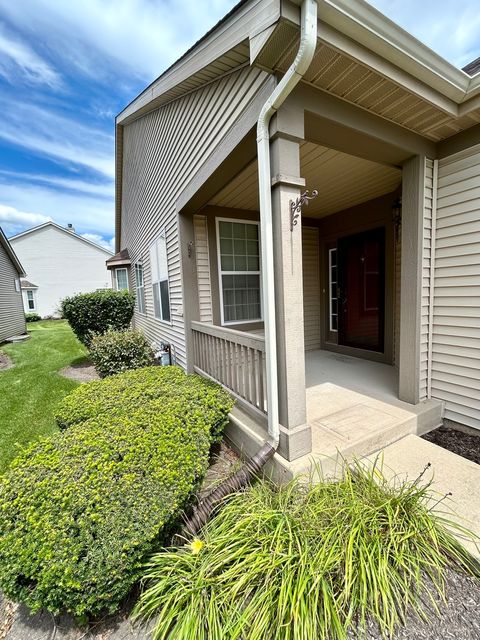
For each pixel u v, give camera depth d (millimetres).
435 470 2086
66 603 1328
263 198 1995
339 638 1180
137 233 8227
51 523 1437
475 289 2525
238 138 2330
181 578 1448
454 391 2732
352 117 2074
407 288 2783
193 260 4211
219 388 3043
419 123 2334
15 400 4562
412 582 1392
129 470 1740
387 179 3391
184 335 4449
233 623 1255
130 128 6766
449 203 2625
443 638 1210
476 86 2027
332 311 5164
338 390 3270
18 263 12828
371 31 1590
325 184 3492
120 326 7902
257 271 4793
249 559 1432
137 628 1420
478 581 1422
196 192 3375
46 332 13773
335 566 1379
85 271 24500
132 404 2641
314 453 2125
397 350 3898
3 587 1351
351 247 4672
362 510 1599
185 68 2691
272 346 2105
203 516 1847
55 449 1959
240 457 2633
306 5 1421
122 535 1424
